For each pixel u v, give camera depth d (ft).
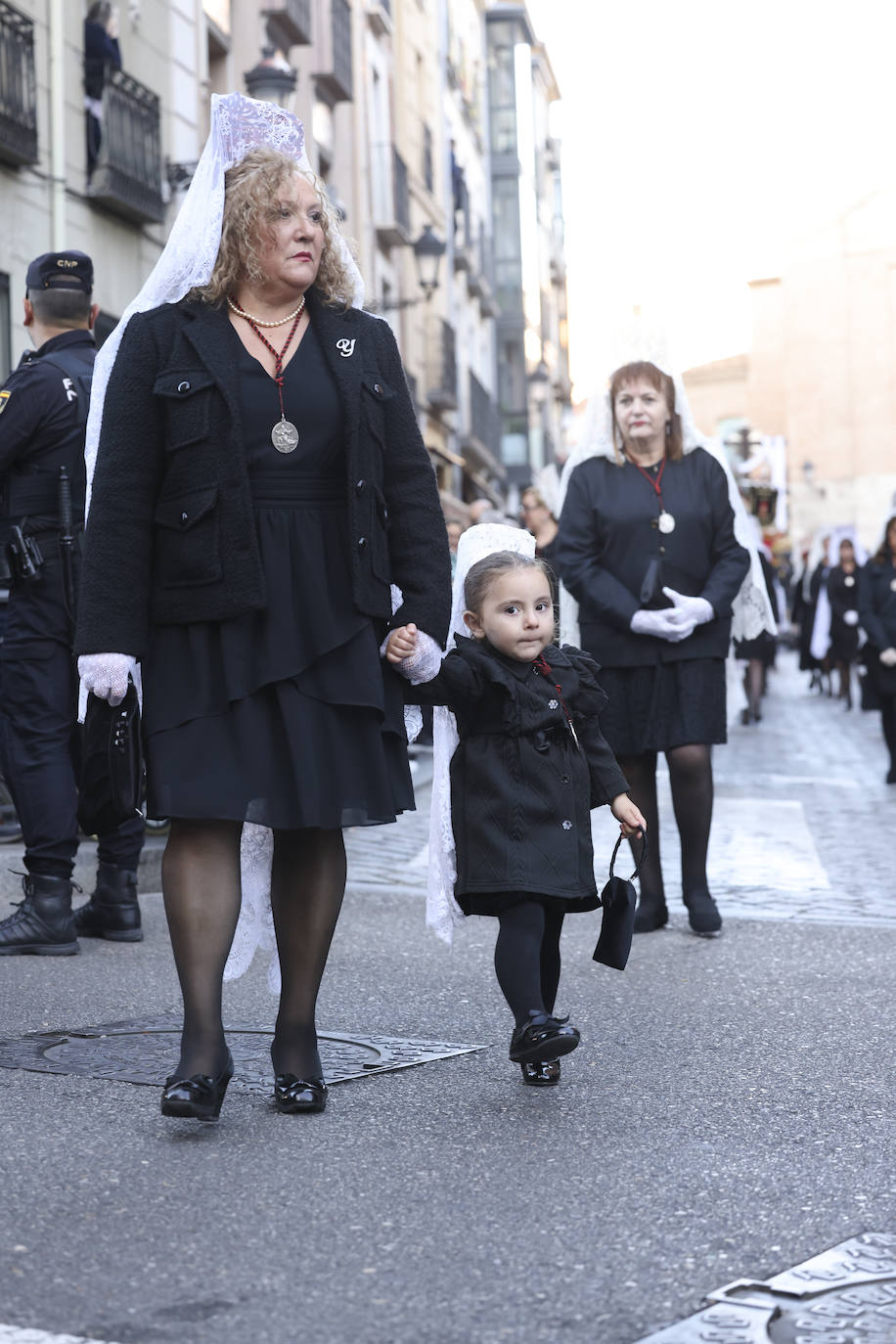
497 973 13.91
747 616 22.95
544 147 167.84
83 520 20.57
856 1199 11.03
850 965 19.40
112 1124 12.71
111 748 12.35
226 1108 13.20
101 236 54.44
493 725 14.14
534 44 159.53
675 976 18.86
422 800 36.14
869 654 41.04
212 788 12.12
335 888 13.23
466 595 14.44
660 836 30.89
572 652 14.74
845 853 28.99
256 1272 9.73
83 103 53.16
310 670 12.44
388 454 13.12
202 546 12.30
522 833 13.89
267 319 12.79
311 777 12.23
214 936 12.42
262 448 12.50
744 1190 11.23
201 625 12.40
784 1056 15.11
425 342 102.73
